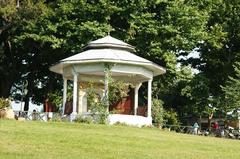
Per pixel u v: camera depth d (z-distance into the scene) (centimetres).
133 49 4628
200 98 6469
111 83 4262
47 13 5616
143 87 5853
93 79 4697
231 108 5784
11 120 3384
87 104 4481
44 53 5994
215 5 6431
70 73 4625
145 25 5581
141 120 4378
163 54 5556
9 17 5453
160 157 2239
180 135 3381
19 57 6228
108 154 2225
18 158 2006
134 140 2738
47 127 3030
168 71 5659
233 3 6550
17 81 6569
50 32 5650
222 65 6575
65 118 4428
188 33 5688
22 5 5431
